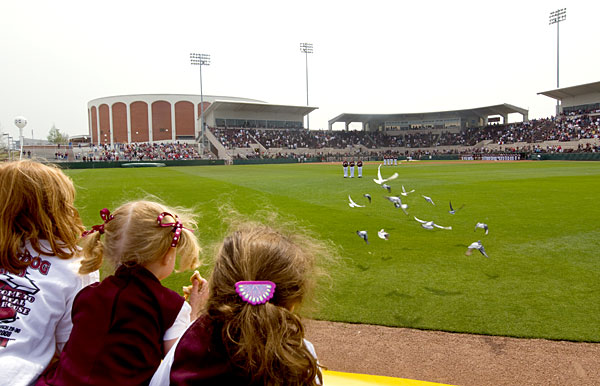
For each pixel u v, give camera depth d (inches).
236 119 2829.7
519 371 135.9
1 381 64.8
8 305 71.5
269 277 53.9
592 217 412.5
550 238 319.9
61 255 79.0
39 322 72.7
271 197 613.9
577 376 132.4
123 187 805.9
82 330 64.7
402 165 1883.6
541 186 741.9
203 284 91.9
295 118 3029.0
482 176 1027.9
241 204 534.3
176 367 53.4
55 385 63.8
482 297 199.8
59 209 80.0
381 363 142.6
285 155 2642.7
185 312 71.8
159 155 2415.1
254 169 1640.0
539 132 2541.8
